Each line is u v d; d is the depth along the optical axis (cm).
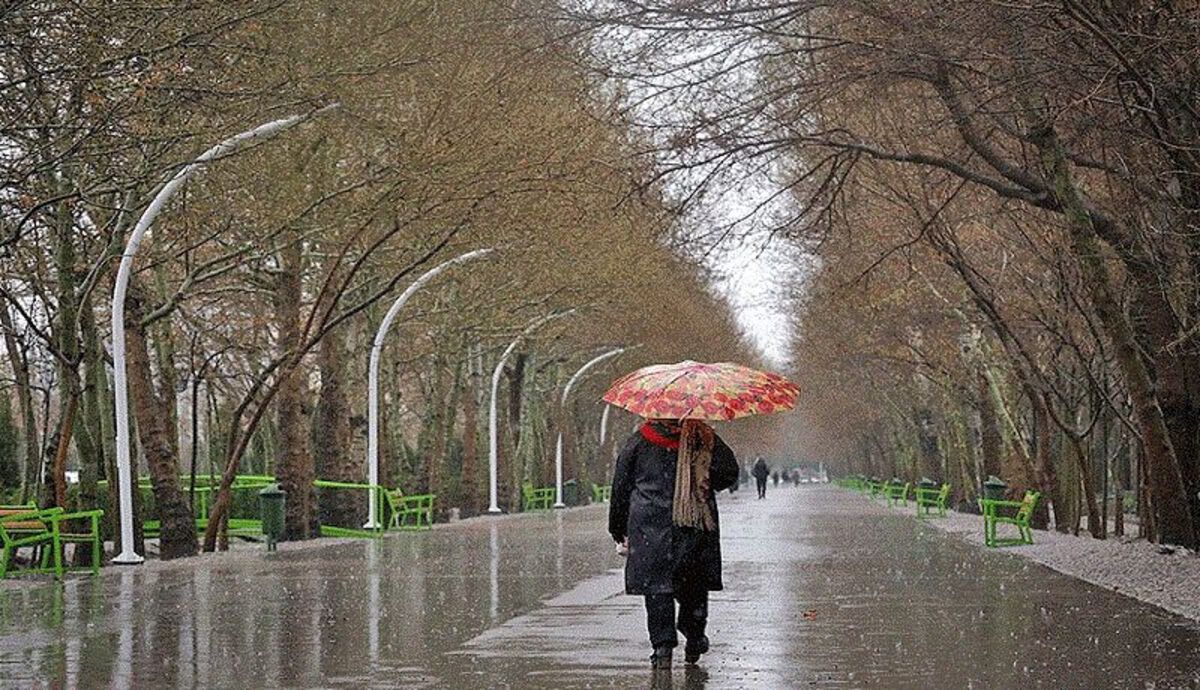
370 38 3825
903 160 3106
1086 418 7119
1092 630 2052
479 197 4281
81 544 3675
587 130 4397
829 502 10275
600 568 3428
